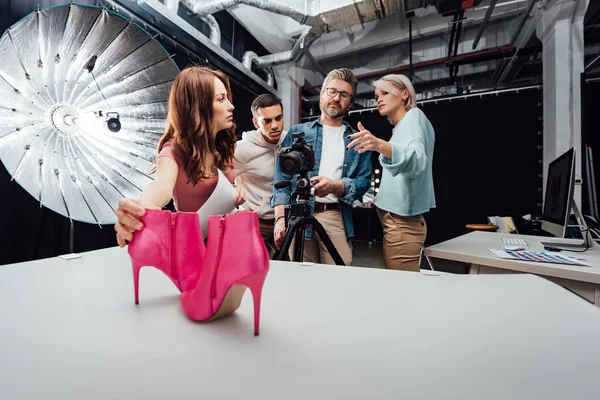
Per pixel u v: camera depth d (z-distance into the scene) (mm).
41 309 401
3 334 324
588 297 783
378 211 1201
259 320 356
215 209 954
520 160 4238
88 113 1525
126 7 2355
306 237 1183
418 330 340
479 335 327
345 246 1264
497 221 3045
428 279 556
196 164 865
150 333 333
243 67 3896
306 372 256
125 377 246
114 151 1621
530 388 230
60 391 226
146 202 491
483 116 4445
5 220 1688
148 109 1761
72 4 1378
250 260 320
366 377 247
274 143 1539
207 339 318
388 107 1164
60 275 571
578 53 3199
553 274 795
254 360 276
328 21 3553
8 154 1197
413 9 3412
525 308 410
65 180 1387
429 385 235
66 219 2004
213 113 905
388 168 944
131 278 557
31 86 1312
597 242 1301
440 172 4695
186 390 229
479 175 4465
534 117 4172
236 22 4316
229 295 346
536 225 3006
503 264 873
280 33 4668
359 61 5184
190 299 374
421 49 4840
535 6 3504
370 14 3457
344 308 408
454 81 4902
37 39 1317
